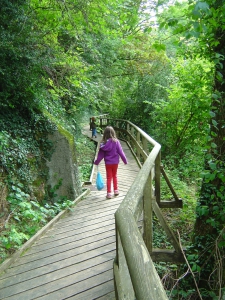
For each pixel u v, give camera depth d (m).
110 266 2.99
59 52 5.76
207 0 3.07
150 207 3.10
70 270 2.95
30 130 4.87
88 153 11.09
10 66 4.23
